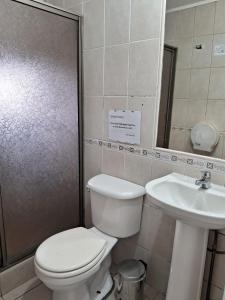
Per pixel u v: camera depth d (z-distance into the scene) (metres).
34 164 1.64
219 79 1.23
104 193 1.51
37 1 1.47
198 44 1.26
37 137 1.62
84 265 1.24
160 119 1.44
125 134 1.60
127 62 1.50
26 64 1.48
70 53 1.71
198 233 1.15
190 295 1.26
